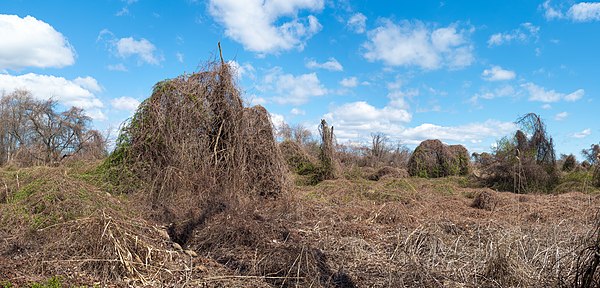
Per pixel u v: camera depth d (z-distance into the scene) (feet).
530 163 47.67
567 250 16.39
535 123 49.93
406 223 23.67
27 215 19.40
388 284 14.37
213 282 14.70
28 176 27.17
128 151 30.12
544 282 13.62
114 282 14.01
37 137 82.17
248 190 30.22
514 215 26.91
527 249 16.94
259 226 19.75
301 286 14.43
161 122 29.71
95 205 20.45
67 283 13.50
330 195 35.01
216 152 29.96
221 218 20.81
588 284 11.19
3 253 15.94
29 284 13.15
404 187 41.01
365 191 36.76
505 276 14.21
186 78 31.99
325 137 49.75
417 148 67.92
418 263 15.71
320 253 16.85
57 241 16.25
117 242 15.44
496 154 53.06
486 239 19.21
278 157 32.81
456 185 51.24
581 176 45.24
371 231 21.47
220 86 31.65
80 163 36.47
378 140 96.37
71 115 80.33
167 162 28.89
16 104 83.92
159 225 20.99
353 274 15.40
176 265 16.03
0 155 78.84
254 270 15.61
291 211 25.02
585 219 23.61
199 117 30.42
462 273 15.12
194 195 26.48
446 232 22.03
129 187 28.30
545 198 35.60
